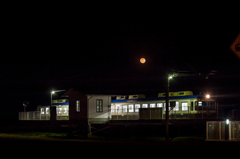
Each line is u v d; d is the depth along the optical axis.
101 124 31.64
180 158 11.65
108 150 14.99
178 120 27.72
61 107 45.59
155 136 28.47
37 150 15.38
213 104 31.53
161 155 12.70
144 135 29.70
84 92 33.81
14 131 38.59
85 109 33.12
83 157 12.24
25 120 43.09
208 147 16.12
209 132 21.03
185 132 27.45
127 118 33.28
